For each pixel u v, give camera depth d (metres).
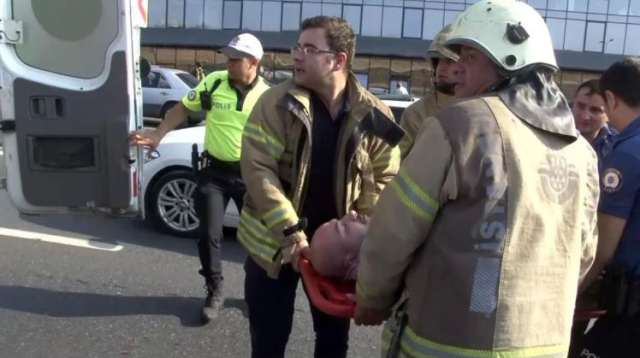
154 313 4.32
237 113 4.19
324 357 2.92
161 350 3.82
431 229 1.70
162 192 6.11
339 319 2.85
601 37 35.88
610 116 2.34
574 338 2.45
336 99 2.59
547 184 1.66
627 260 2.23
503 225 1.60
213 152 4.23
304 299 4.68
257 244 2.63
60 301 4.43
